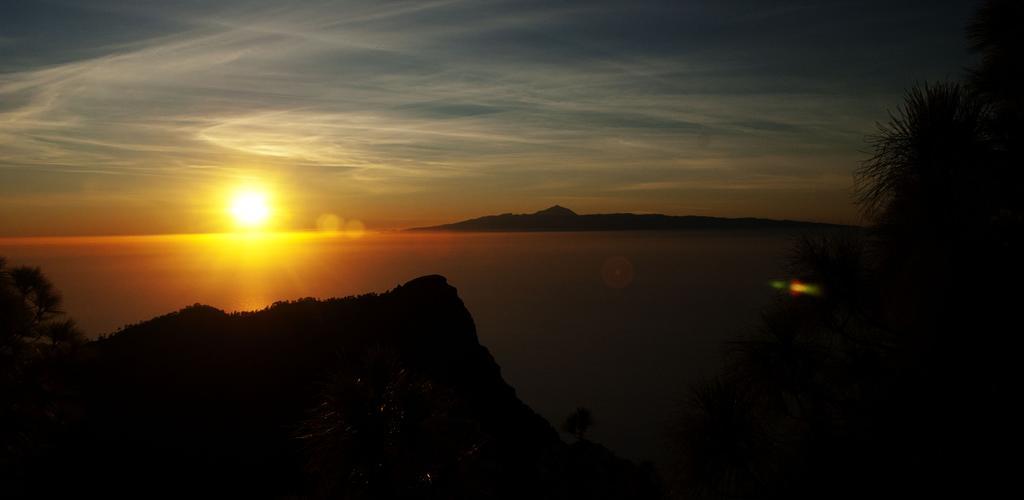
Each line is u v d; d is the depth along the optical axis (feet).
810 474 9.32
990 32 10.16
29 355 24.73
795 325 10.70
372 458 13.75
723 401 10.32
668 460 10.74
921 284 8.82
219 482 52.75
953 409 8.18
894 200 9.45
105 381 66.95
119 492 47.98
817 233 11.00
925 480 8.18
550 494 30.17
